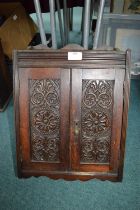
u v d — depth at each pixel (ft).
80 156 4.03
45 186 4.09
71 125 3.88
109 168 4.07
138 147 4.95
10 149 4.88
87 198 3.89
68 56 3.64
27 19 7.63
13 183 4.13
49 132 3.95
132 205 3.78
